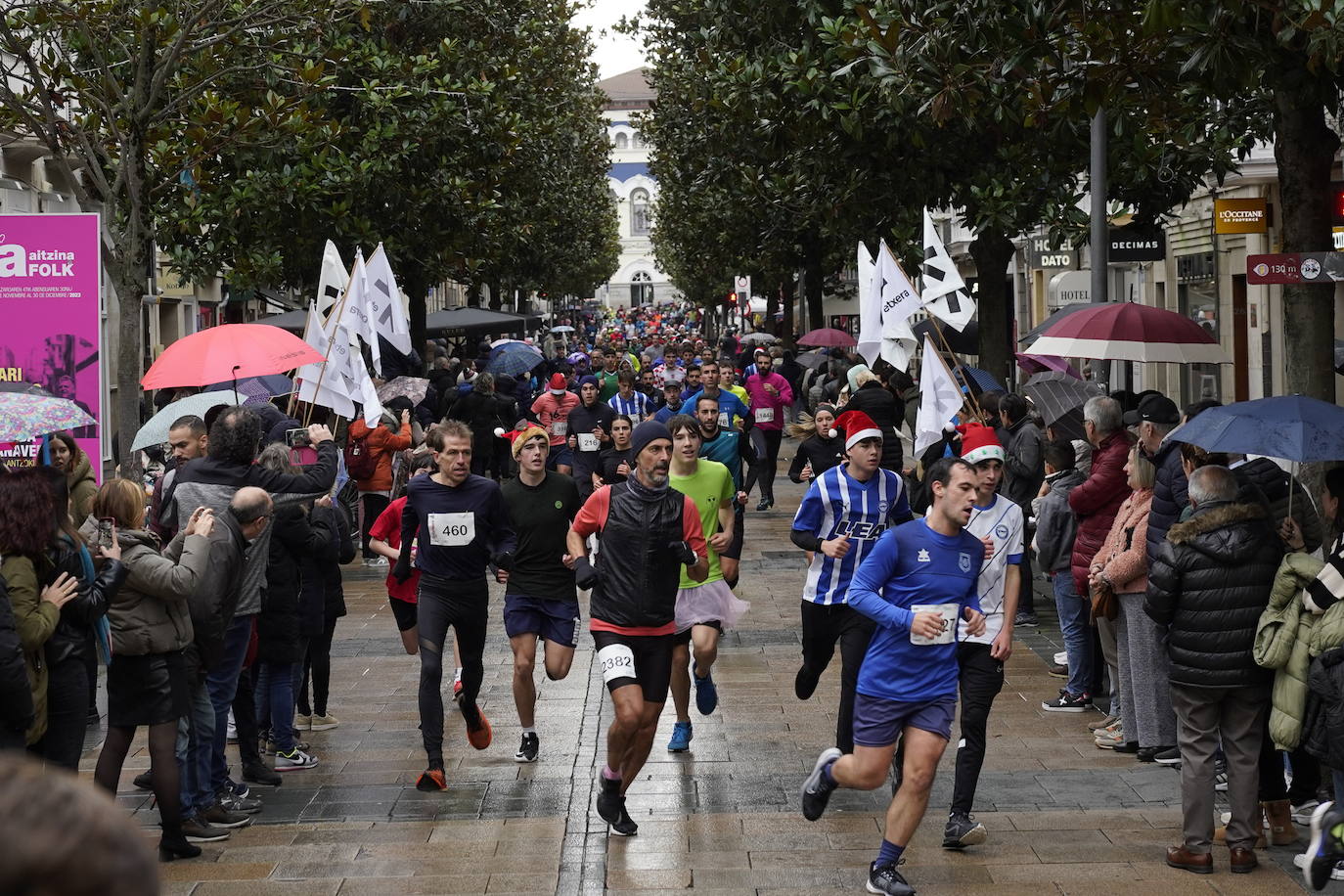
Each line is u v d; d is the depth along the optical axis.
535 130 28.59
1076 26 11.06
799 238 32.50
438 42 24.22
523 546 8.52
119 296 13.23
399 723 9.84
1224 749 6.71
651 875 6.66
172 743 6.90
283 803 7.95
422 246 25.31
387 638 12.90
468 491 8.27
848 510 7.90
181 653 6.97
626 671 7.11
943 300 10.75
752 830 7.34
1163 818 7.47
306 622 8.90
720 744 9.09
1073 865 6.74
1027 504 12.35
